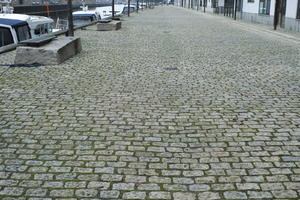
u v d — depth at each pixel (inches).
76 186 154.9
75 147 193.3
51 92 296.5
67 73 367.2
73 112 248.8
